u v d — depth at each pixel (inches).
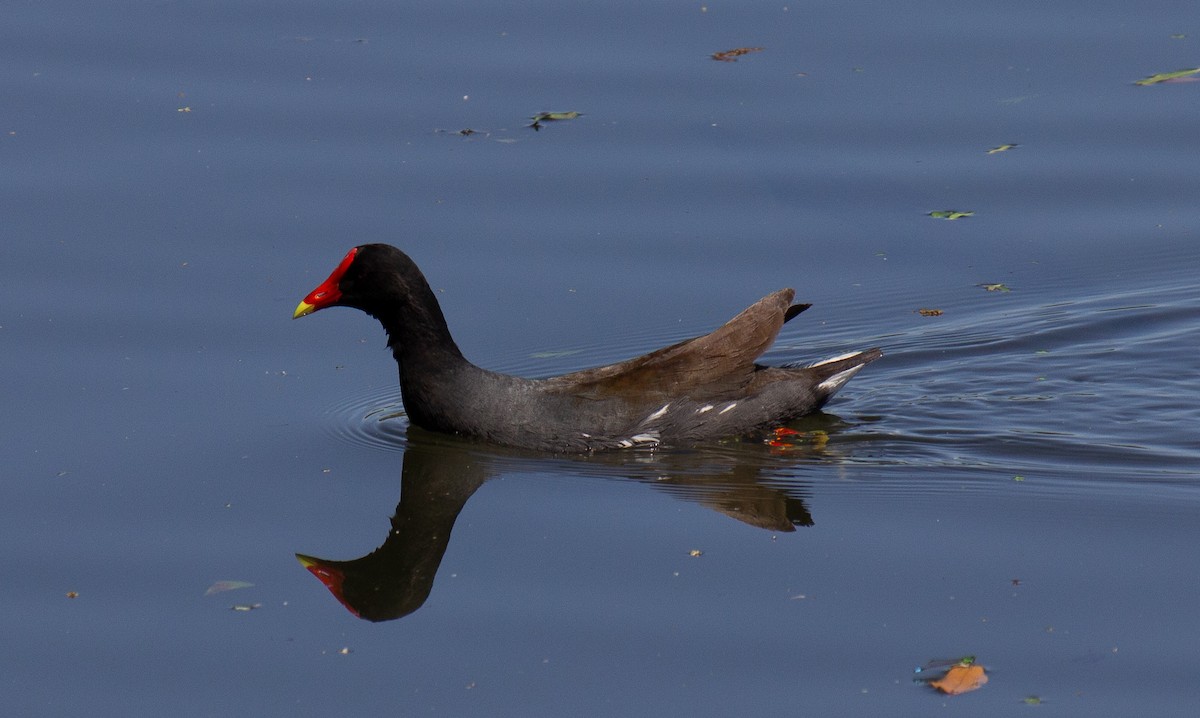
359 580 478.0
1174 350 636.1
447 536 501.0
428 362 570.3
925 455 556.4
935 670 414.6
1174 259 696.4
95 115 773.9
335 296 568.1
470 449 567.5
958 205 730.8
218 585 473.4
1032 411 593.3
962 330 663.1
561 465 553.0
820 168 751.1
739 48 839.7
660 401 566.3
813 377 591.5
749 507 516.4
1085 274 692.7
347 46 836.6
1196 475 530.0
